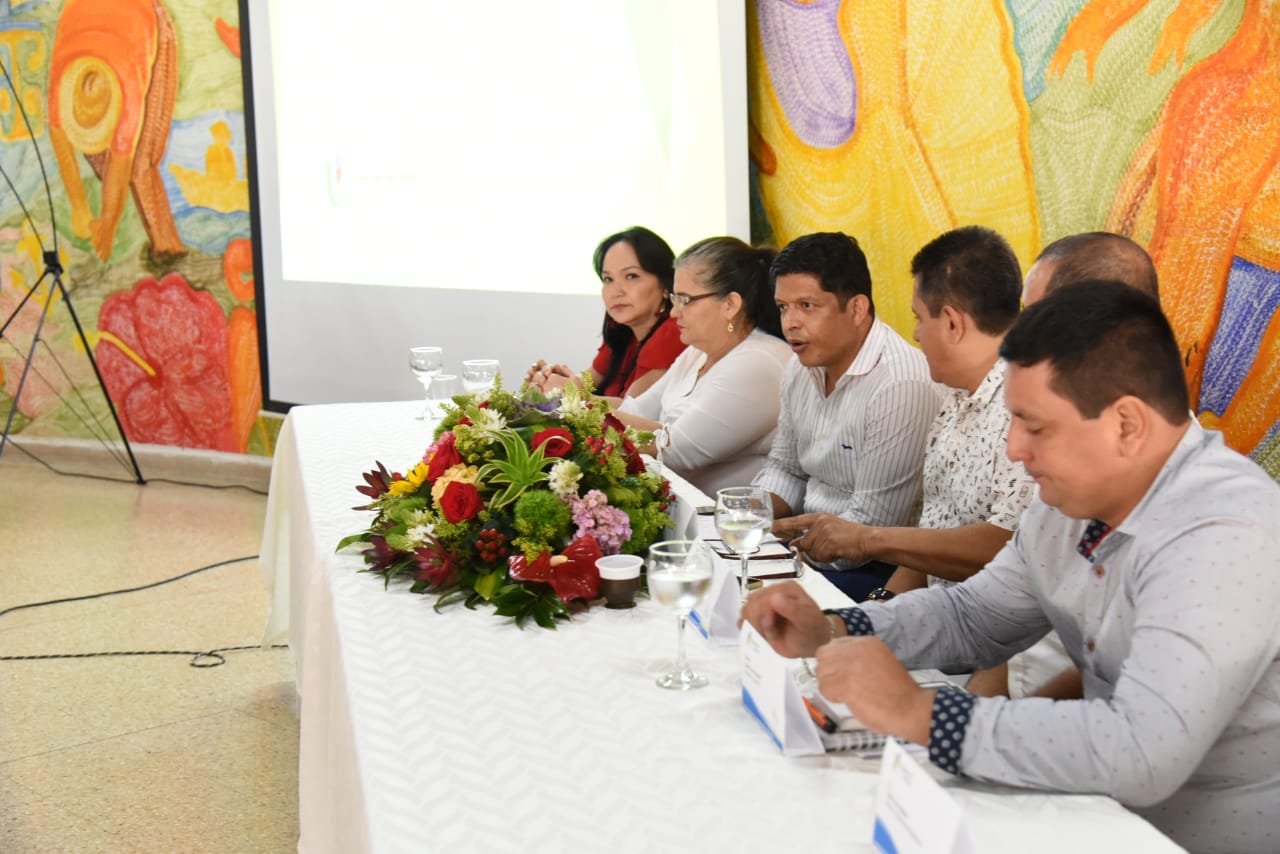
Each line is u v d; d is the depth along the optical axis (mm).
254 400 5836
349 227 5352
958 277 2076
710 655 1534
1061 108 3062
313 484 2531
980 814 1104
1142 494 1239
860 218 3865
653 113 4391
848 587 2412
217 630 3799
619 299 3611
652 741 1278
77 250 6113
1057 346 1202
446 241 5090
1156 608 1164
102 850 2459
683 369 3297
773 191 4215
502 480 1797
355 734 1306
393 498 1950
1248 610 1128
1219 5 2604
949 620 1524
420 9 4973
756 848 1059
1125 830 1069
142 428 6141
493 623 1666
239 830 2539
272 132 5438
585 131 4617
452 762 1235
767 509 1591
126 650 3623
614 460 1874
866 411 2439
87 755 2910
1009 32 3195
